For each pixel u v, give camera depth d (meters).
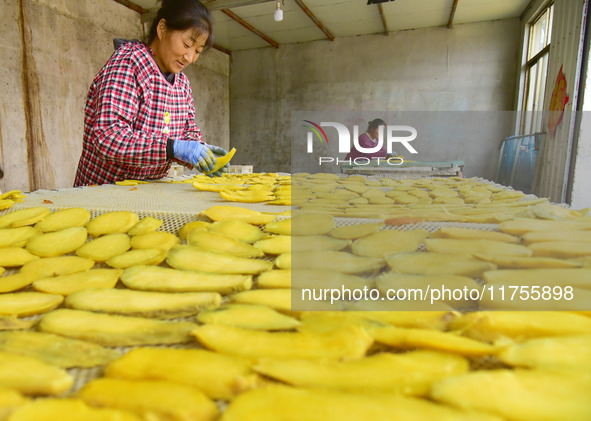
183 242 0.67
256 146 6.52
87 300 0.44
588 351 0.31
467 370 0.30
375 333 0.35
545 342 0.32
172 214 0.74
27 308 0.43
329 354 0.32
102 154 1.27
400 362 0.31
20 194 0.92
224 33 5.62
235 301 0.44
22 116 3.39
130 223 0.71
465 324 0.36
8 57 3.25
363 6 4.73
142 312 0.42
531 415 0.25
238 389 0.29
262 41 5.97
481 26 5.15
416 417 0.25
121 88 1.29
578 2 2.99
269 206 0.84
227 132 6.57
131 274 0.50
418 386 0.28
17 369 0.31
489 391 0.27
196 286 0.47
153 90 1.40
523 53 4.82
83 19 3.91
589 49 2.81
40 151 3.55
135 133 1.28
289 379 0.29
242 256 0.57
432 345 0.32
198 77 5.80
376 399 0.26
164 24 1.35
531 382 0.27
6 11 3.21
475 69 5.23
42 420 0.25
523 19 4.85
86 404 0.27
